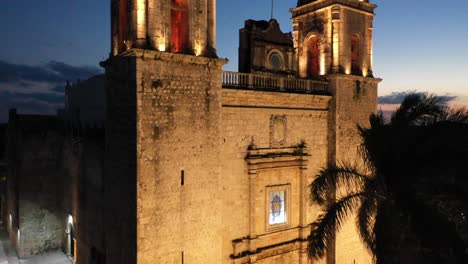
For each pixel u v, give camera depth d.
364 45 33.75
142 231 21.06
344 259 31.14
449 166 17.98
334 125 31.38
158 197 21.61
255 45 28.52
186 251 22.67
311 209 30.70
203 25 23.73
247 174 27.09
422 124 19.56
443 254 16.92
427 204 18.23
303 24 34.62
